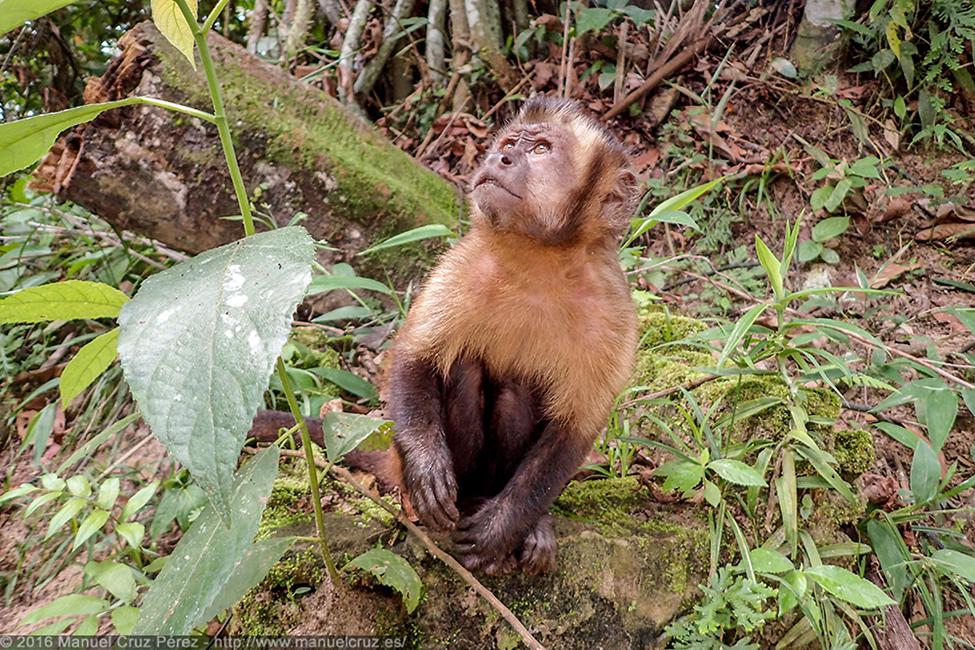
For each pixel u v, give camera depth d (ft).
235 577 1.23
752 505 1.83
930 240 3.12
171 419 0.81
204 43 1.06
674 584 1.68
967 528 2.30
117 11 3.78
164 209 2.48
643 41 3.71
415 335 1.79
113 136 2.40
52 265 2.78
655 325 2.57
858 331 2.04
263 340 0.84
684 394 2.02
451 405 1.84
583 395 1.73
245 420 0.81
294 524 1.62
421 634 1.51
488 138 3.46
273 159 2.53
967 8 3.39
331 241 2.64
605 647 1.60
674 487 1.74
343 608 1.50
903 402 2.21
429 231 2.19
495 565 1.55
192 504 1.87
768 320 2.73
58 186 2.42
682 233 3.17
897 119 3.44
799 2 3.72
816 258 3.03
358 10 3.62
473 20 3.59
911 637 1.84
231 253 0.95
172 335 0.86
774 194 3.26
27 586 1.92
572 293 1.75
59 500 2.05
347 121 2.78
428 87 3.64
